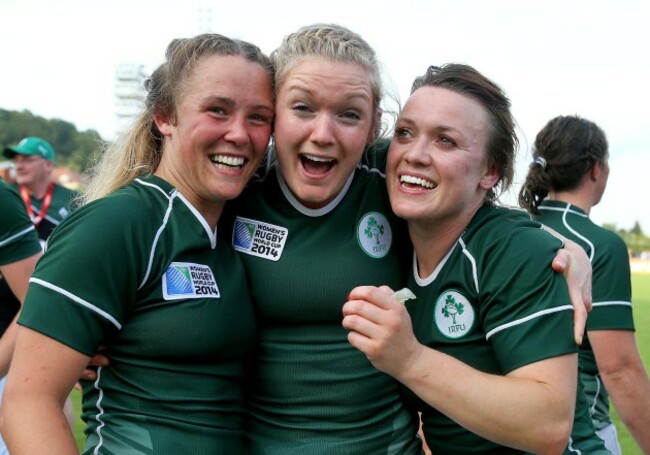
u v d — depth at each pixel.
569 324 1.93
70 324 1.79
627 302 3.03
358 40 2.12
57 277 1.81
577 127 3.37
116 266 1.85
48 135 64.75
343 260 2.19
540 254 1.98
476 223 2.13
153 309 1.94
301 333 2.19
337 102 2.03
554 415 1.84
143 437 1.93
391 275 2.26
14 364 1.81
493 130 2.12
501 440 1.87
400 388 2.28
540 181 3.41
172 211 2.03
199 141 2.00
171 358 1.96
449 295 2.12
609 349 2.99
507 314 1.97
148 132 2.26
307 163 2.13
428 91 2.11
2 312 3.30
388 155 2.17
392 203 2.14
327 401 2.17
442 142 2.06
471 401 1.84
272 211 2.25
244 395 2.21
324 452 2.15
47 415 1.75
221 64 2.01
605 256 3.04
